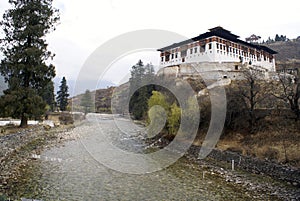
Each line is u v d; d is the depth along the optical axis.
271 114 19.17
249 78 21.69
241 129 19.42
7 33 20.62
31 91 20.27
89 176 11.34
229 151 16.31
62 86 51.12
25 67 20.30
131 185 10.32
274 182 11.57
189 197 9.34
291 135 16.30
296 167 12.24
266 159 13.99
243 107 20.28
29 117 20.92
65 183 10.34
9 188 9.30
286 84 19.45
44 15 21.53
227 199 9.31
